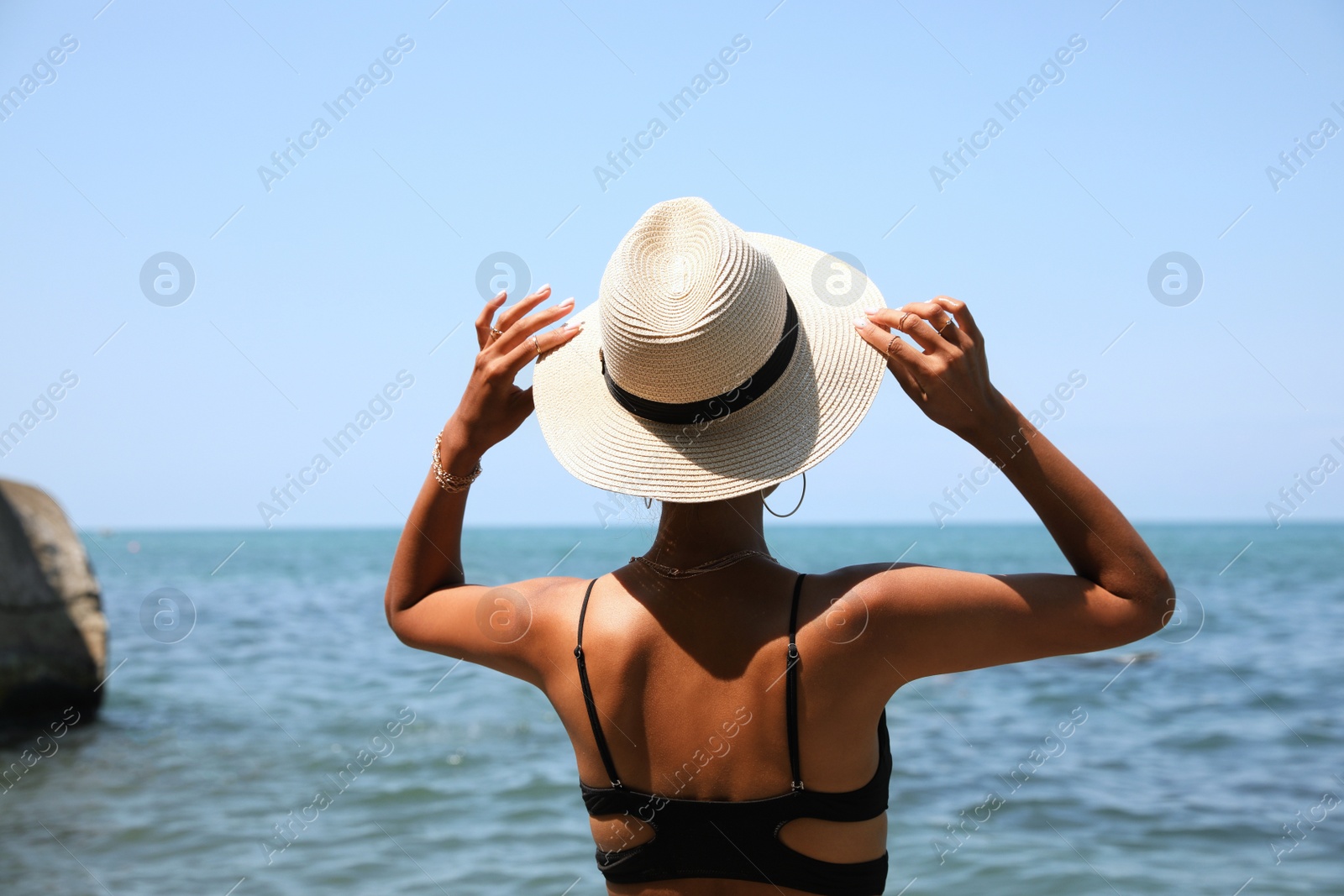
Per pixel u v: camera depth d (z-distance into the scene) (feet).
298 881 18.95
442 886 18.74
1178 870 18.94
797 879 4.71
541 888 18.67
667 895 4.86
